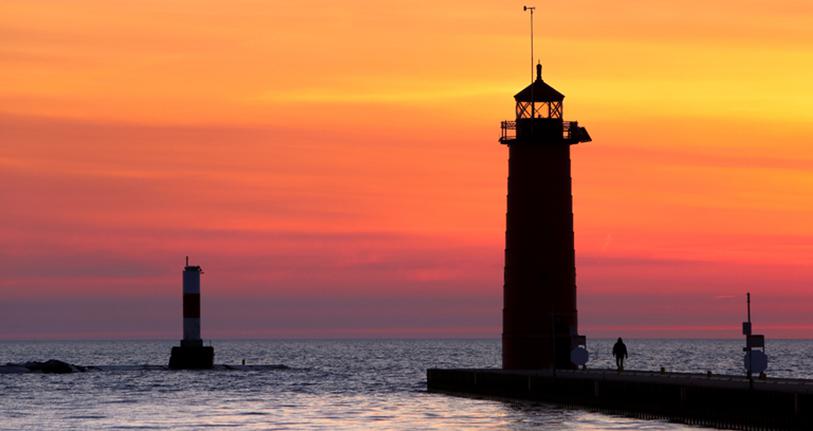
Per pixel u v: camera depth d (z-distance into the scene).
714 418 165.25
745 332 160.50
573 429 175.25
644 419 182.50
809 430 144.12
